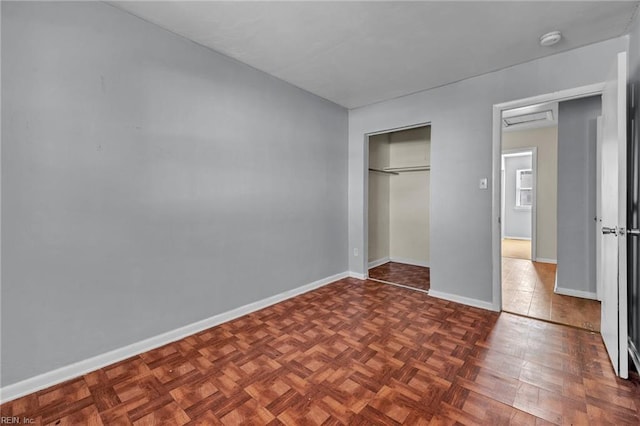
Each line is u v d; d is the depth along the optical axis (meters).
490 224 2.87
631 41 2.12
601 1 1.84
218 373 1.87
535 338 2.29
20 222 1.66
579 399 1.60
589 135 3.16
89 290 1.90
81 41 1.84
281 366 1.94
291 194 3.27
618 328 1.79
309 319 2.69
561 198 3.34
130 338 2.08
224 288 2.65
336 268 3.94
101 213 1.94
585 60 2.36
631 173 2.15
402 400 1.61
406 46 2.40
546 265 4.76
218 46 2.45
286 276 3.23
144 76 2.11
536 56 2.54
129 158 2.05
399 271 4.42
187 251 2.39
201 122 2.45
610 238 1.97
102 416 1.51
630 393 1.64
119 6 1.95
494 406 1.56
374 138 4.72
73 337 1.84
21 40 1.64
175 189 2.30
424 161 4.71
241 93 2.74
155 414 1.52
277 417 1.50
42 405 1.59
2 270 1.61
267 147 2.99
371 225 4.71
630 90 2.15
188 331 2.39
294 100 3.27
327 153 3.74
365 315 2.77
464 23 2.09
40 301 1.73
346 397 1.64
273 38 2.31
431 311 2.86
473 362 1.97
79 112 1.84
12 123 1.62
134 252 2.09
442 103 3.20
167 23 2.13
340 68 2.82
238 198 2.75
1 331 1.62
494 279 2.84
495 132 2.82
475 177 2.96
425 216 4.73
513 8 1.92
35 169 1.70
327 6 1.91
